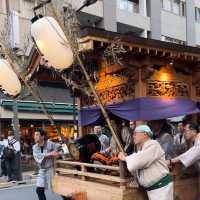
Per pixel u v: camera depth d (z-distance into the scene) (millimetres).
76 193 6035
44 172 8172
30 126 22391
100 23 25016
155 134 6508
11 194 11852
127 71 7020
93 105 8078
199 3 34438
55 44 5547
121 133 7305
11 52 6941
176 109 7074
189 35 32625
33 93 7129
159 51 6645
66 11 5996
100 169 6168
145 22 28359
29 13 21203
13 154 14734
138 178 5137
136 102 6883
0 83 6641
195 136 6070
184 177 6098
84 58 6547
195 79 7621
